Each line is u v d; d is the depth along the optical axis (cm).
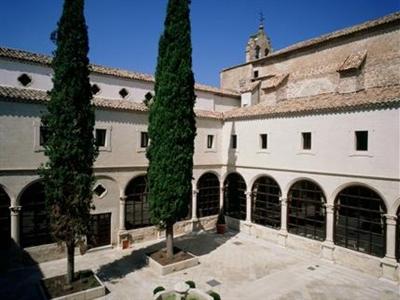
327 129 1895
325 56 2508
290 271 1738
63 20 1391
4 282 1540
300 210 2161
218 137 2659
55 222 1409
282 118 2166
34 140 1742
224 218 2520
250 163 2409
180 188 1788
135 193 2202
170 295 1295
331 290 1516
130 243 2131
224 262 1867
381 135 1645
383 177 1634
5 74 1841
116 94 2316
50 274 1642
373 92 1855
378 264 1650
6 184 1656
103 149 1998
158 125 1816
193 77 1880
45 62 1975
